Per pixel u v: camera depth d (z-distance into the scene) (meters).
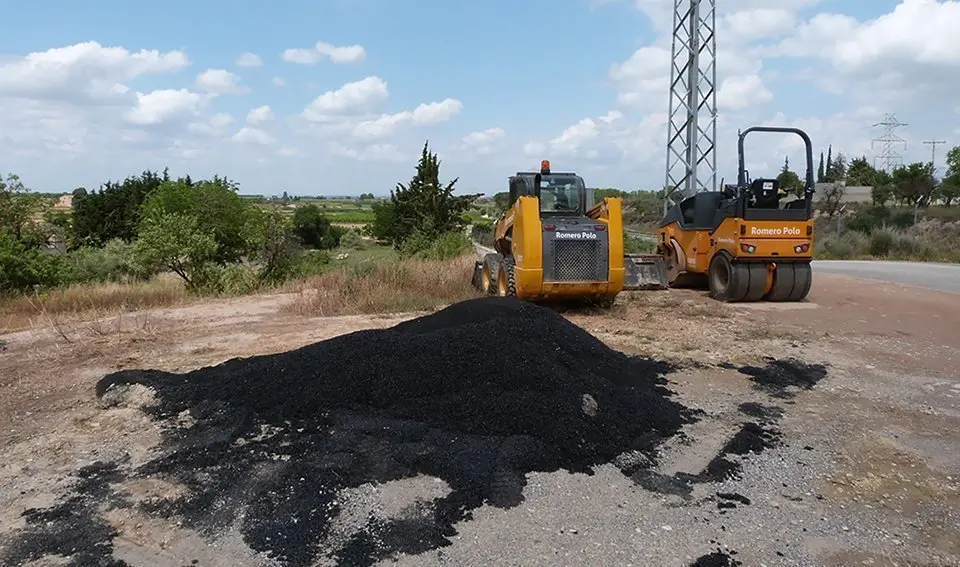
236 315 12.24
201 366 8.01
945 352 8.48
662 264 14.26
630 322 10.46
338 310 12.15
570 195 12.18
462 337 6.45
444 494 4.39
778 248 12.03
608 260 10.98
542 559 3.67
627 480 4.68
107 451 5.21
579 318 10.80
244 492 4.43
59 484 4.65
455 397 5.64
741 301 12.42
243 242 26.42
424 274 14.31
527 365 5.98
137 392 6.45
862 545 3.85
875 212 35.00
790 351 8.51
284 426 5.44
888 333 9.63
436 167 29.19
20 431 5.76
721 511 4.24
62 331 10.73
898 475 4.78
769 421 5.88
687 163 21.69
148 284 17.81
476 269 13.98
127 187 37.78
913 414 6.11
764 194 12.34
